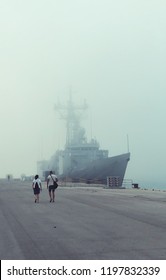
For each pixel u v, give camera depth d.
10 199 30.92
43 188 53.22
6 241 11.45
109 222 15.73
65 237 12.12
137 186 55.03
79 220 16.55
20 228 14.30
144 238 11.73
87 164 84.00
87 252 9.71
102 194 37.12
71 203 26.17
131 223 15.32
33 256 9.34
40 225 15.09
